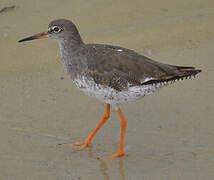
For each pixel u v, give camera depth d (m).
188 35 18.27
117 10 19.62
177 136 12.77
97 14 19.23
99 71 12.01
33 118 13.53
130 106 14.27
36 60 16.52
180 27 18.75
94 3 19.91
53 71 15.95
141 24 18.84
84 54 12.33
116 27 18.53
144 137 12.81
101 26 18.50
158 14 19.58
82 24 18.45
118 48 12.59
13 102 14.23
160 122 13.41
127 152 12.27
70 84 15.34
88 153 12.20
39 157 11.87
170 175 11.24
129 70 12.02
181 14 19.66
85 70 12.17
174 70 12.16
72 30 12.69
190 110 13.90
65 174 11.23
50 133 12.91
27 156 11.88
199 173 11.29
